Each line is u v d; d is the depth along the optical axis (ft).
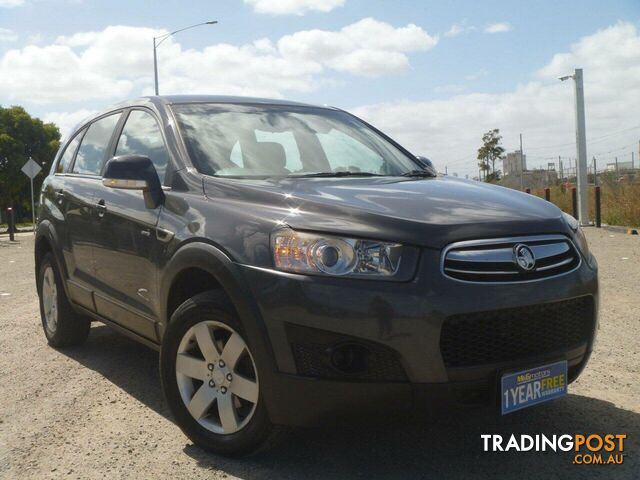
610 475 10.15
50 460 10.97
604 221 60.39
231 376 10.62
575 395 13.66
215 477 10.16
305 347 9.55
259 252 10.09
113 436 11.93
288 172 13.12
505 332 9.72
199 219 11.34
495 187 12.68
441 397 9.40
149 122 14.53
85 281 15.53
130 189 12.55
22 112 166.40
